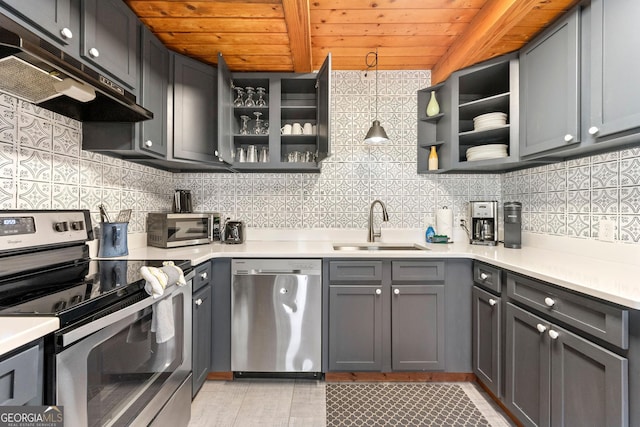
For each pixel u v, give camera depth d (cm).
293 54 192
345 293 186
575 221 172
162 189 230
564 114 144
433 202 245
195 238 211
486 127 195
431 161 234
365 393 178
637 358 88
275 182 245
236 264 185
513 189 226
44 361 72
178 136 186
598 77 128
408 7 168
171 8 152
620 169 145
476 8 169
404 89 244
